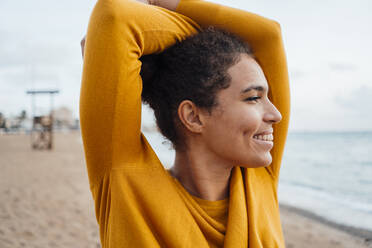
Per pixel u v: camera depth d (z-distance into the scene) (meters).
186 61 0.81
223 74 0.77
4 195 7.04
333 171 18.39
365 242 5.25
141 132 0.89
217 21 0.90
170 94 0.84
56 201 6.76
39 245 4.46
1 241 4.46
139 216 0.76
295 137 59.28
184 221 0.76
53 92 20.58
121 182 0.78
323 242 5.27
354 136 57.28
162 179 0.81
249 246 0.80
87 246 4.52
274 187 1.05
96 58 0.72
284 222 6.50
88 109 0.75
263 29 0.90
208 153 0.84
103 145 0.78
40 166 11.86
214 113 0.78
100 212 0.85
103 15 0.71
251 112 0.77
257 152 0.78
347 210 7.63
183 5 0.91
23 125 63.25
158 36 0.79
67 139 34.88
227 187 0.90
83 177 9.66
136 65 0.77
